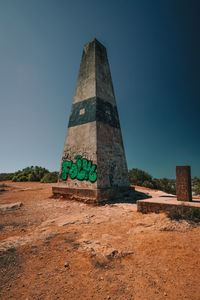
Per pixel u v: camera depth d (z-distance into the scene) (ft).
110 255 12.76
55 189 42.19
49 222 22.09
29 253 13.58
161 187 85.46
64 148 43.93
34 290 9.42
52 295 9.02
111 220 22.15
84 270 11.14
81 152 39.65
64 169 42.04
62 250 13.96
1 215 26.20
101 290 9.30
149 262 11.68
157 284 9.56
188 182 22.65
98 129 39.32
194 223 17.49
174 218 19.20
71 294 9.07
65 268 11.40
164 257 12.13
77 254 13.21
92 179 35.65
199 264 10.99
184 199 22.65
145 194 45.34
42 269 11.38
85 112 42.37
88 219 22.81
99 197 33.30
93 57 45.70
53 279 10.32
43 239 16.33
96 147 37.19
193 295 8.65
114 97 49.21
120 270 11.01
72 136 43.14
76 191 37.37
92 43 47.67
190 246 13.29
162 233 16.15
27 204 34.83
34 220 23.47
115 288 9.41
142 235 16.14
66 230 18.79
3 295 9.08
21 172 102.78
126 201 36.35
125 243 14.78
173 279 9.87
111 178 39.50
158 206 21.99
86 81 45.32
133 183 81.97
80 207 31.12
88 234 17.17
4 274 10.91
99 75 45.24
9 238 16.78
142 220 20.26
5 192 53.62
